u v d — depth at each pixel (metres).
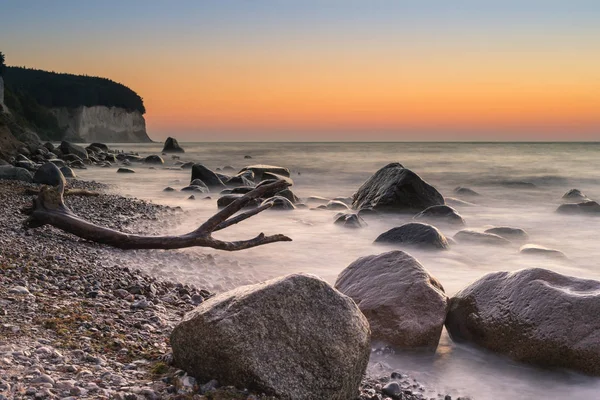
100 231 10.59
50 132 156.12
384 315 6.39
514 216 17.83
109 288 7.77
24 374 4.35
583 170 39.22
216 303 4.62
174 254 11.00
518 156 60.97
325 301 4.50
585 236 14.20
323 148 99.25
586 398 5.20
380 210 17.03
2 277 7.34
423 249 11.55
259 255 11.45
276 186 10.98
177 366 4.73
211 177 24.61
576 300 5.80
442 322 6.27
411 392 5.25
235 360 4.30
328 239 13.20
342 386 4.36
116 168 39.38
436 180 32.59
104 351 5.21
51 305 6.44
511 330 5.99
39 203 10.92
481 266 10.48
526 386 5.46
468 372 5.79
